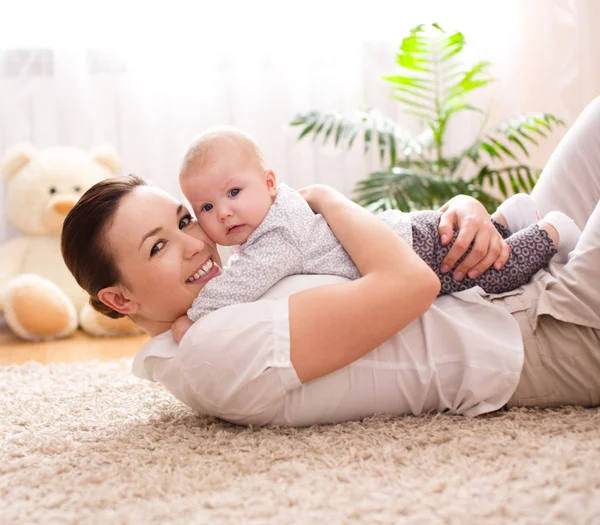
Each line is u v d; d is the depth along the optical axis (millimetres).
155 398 1745
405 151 2926
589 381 1338
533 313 1340
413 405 1348
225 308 1300
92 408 1689
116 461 1245
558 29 3160
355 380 1321
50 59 3162
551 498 973
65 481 1156
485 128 3281
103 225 1323
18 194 3049
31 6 3121
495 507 954
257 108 3238
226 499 1043
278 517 969
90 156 3133
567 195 1721
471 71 2826
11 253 3064
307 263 1377
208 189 1397
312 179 3307
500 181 2945
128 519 992
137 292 1352
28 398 1826
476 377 1291
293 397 1312
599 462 1062
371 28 3271
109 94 3205
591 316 1307
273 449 1223
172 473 1162
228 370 1261
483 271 1396
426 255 1435
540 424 1256
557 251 1438
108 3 3152
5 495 1136
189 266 1356
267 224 1379
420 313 1282
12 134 3156
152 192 1360
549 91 3203
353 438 1249
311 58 3270
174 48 3186
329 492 1044
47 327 2801
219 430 1350
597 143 1695
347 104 3270
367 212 1401
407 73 3252
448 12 3217
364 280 1268
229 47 3225
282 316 1257
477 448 1164
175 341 1363
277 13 3219
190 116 3221
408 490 1035
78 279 1394
